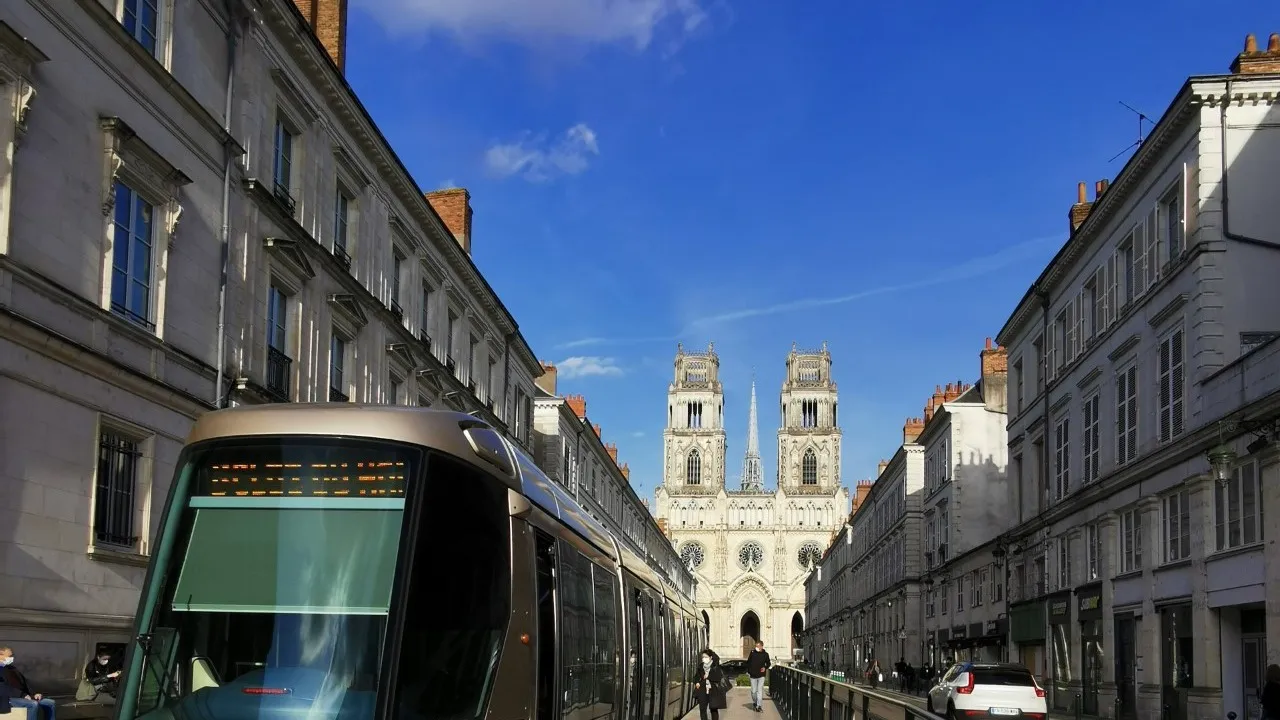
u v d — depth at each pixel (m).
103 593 15.90
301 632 7.83
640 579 19.14
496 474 9.30
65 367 15.09
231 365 20.28
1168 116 27.27
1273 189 25.77
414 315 32.03
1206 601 25.11
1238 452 23.66
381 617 7.85
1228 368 24.20
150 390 17.14
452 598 8.30
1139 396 29.81
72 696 15.04
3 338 13.78
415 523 8.18
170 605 7.98
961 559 51.88
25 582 14.16
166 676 7.77
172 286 18.22
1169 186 28.05
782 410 151.62
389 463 8.37
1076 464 35.78
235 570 8.05
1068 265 37.06
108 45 16.27
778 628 138.75
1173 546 27.72
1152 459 28.23
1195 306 26.03
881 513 79.81
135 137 16.50
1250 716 23.88
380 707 7.58
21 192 14.19
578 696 11.91
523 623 9.20
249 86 21.41
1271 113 25.91
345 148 26.58
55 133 14.94
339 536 8.13
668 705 23.88
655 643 20.86
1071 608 35.25
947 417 55.03
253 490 8.30
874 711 12.48
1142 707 28.64
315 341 24.53
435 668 7.96
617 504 77.81
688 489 143.75
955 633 53.12
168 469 17.83
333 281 25.59
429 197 41.34
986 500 53.25
